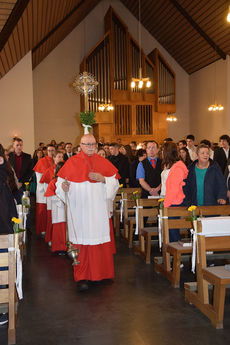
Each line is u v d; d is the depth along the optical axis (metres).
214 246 3.09
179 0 12.50
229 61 13.44
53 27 11.39
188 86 17.00
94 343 2.60
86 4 12.82
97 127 15.34
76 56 15.61
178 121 17.02
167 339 2.63
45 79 15.35
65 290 3.71
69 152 9.22
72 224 3.75
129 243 5.48
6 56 9.90
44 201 6.37
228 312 3.09
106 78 14.97
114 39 15.02
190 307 3.20
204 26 12.80
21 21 8.27
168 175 4.00
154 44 16.39
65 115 15.54
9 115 11.59
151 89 15.62
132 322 2.92
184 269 4.31
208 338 2.64
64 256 5.06
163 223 3.94
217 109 13.77
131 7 15.73
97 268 3.73
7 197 2.90
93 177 3.64
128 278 4.02
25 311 3.20
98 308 3.22
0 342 2.64
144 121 15.67
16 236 2.88
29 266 4.59
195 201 4.11
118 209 6.86
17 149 6.29
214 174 4.03
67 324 2.92
